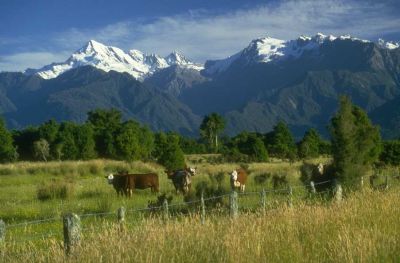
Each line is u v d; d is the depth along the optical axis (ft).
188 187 86.22
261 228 33.55
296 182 91.66
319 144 269.23
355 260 26.78
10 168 137.08
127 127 244.01
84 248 29.14
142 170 141.38
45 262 29.32
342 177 69.87
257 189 88.58
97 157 247.70
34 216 60.64
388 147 143.02
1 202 75.77
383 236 30.12
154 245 28.89
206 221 36.42
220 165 177.17
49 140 246.47
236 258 27.22
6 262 30.14
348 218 36.32
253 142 232.32
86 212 61.82
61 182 84.99
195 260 27.30
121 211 39.88
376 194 45.96
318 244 29.91
